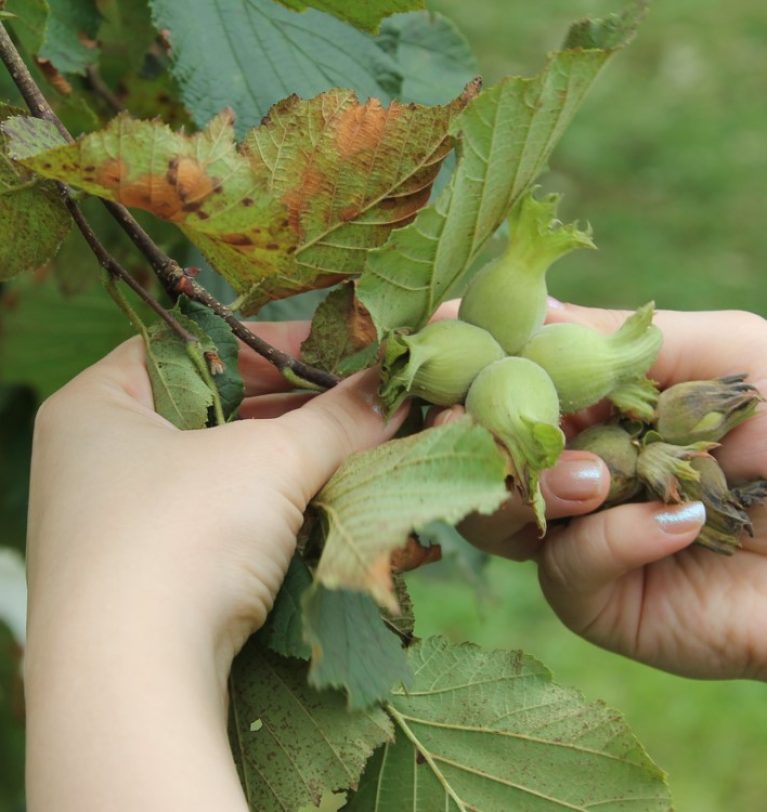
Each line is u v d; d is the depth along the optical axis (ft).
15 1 1.39
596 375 1.20
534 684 1.26
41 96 1.20
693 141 5.27
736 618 1.54
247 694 1.17
